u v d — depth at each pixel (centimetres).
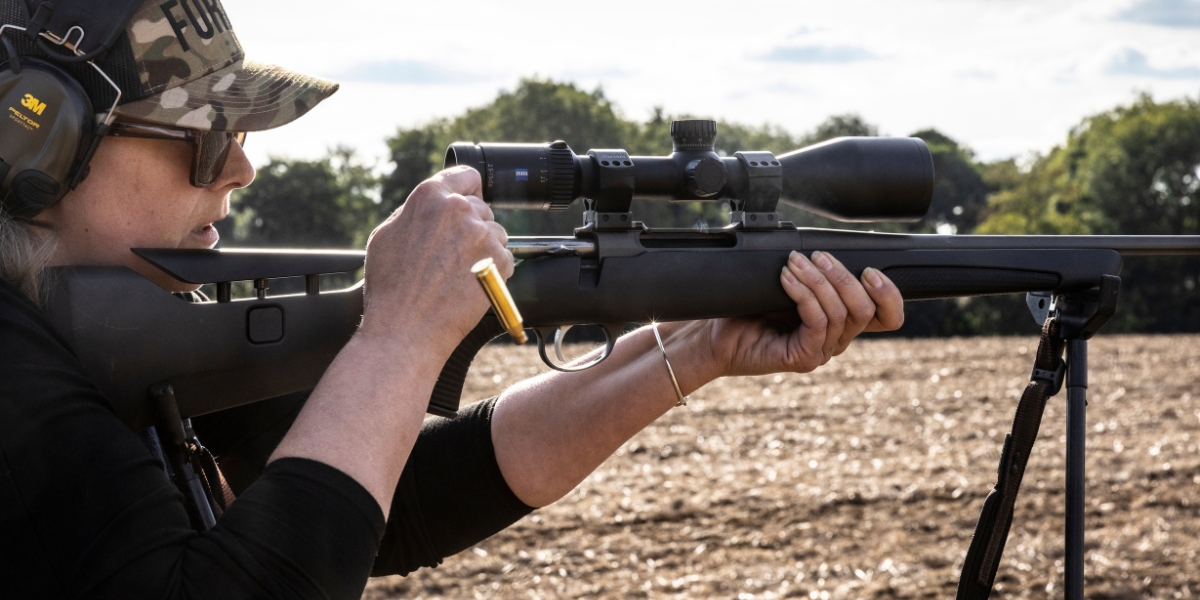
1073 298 229
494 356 1792
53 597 120
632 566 700
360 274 196
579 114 4603
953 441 1085
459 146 181
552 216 2395
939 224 7944
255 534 126
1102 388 1466
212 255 158
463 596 647
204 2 152
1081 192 5972
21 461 121
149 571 122
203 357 155
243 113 153
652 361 211
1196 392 1416
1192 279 4894
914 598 650
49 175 138
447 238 147
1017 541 754
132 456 129
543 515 793
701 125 198
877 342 2089
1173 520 794
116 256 154
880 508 826
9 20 138
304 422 136
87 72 140
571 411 207
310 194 5606
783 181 202
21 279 139
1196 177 5578
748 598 652
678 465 954
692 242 207
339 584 128
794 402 1286
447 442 207
